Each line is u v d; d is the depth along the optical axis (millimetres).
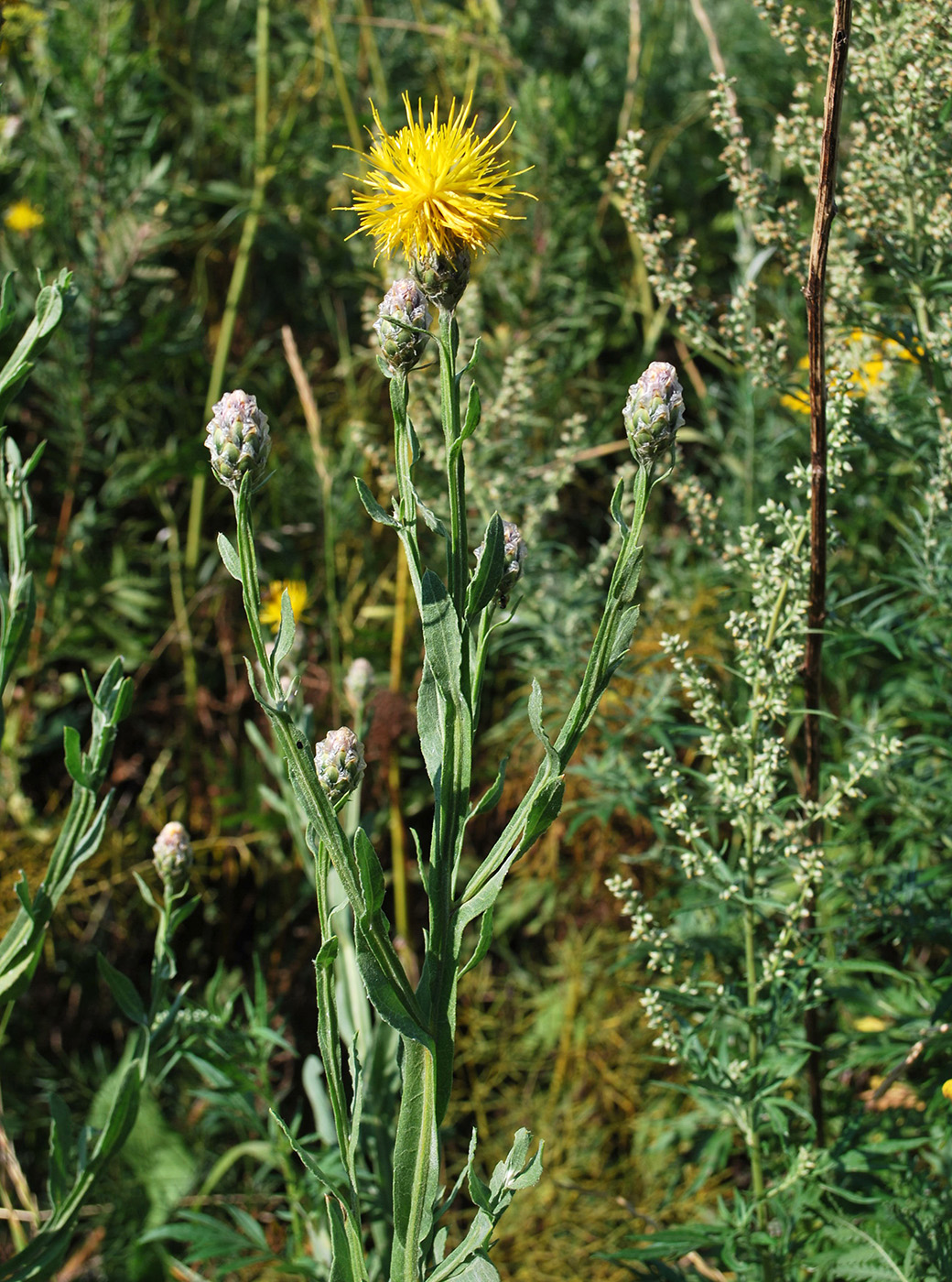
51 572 956
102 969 520
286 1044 593
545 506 806
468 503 827
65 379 940
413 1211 426
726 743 605
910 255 623
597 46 1218
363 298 1000
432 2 1174
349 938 646
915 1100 656
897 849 818
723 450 914
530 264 991
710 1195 778
